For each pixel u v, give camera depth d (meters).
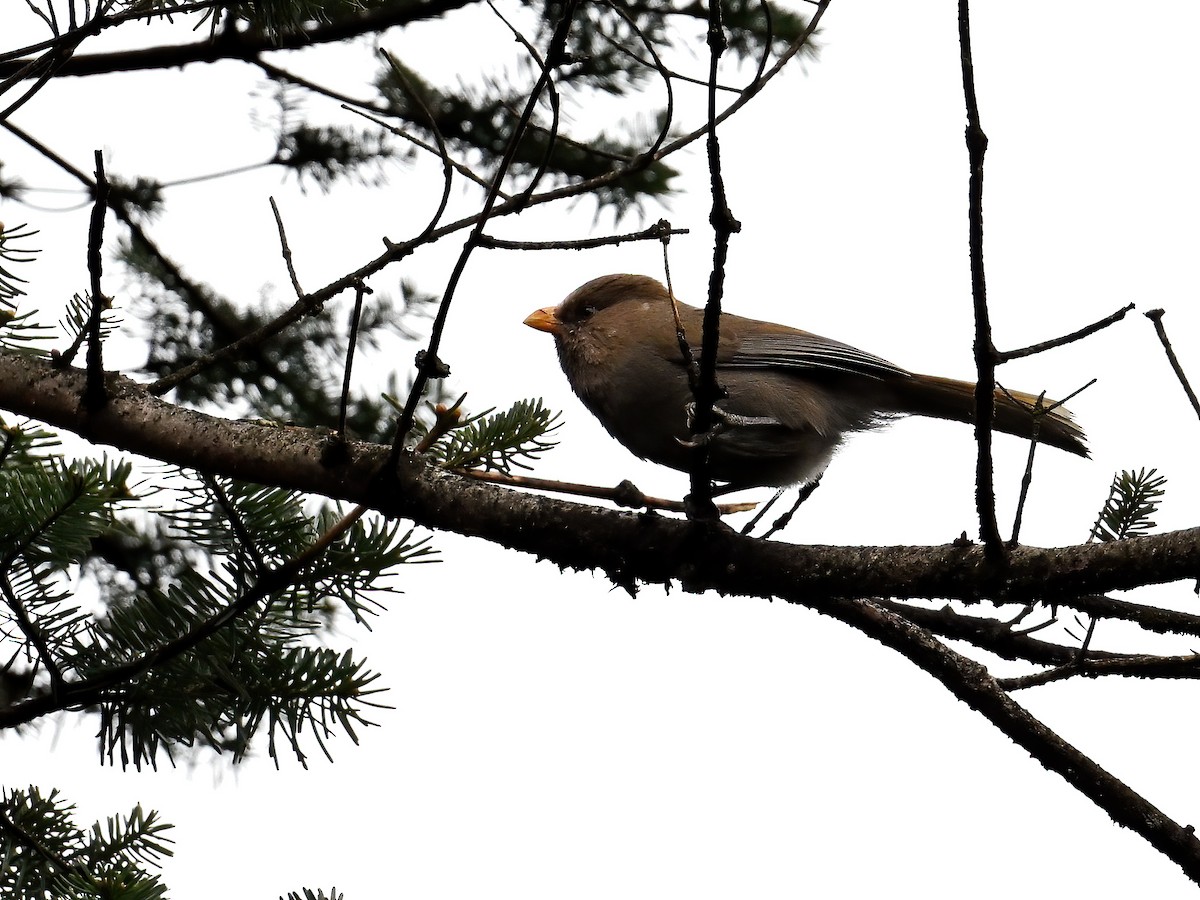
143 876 5.98
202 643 6.42
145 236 11.48
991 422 6.23
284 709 6.52
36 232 7.05
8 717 6.32
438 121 11.41
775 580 7.20
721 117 7.26
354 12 10.62
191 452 7.39
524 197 7.17
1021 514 6.47
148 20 6.97
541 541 7.52
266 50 10.72
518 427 7.33
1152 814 7.85
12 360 7.45
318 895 6.36
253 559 6.54
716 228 6.30
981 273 6.00
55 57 6.84
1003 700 8.06
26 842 6.16
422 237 7.42
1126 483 8.03
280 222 7.48
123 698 6.41
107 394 7.40
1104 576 6.27
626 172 7.34
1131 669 7.79
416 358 6.75
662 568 7.45
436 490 7.45
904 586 6.82
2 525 5.85
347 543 6.54
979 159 5.89
